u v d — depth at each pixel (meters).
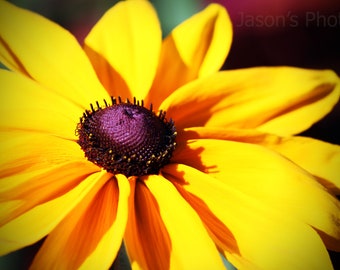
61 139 0.14
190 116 0.15
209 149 0.14
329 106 0.15
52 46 0.15
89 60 0.15
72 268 0.12
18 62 0.15
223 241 0.13
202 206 0.13
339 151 0.15
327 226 0.13
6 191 0.13
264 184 0.13
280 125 0.15
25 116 0.14
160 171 0.14
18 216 0.12
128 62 0.15
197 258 0.12
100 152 0.14
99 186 0.13
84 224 0.13
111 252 0.11
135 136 0.14
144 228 0.13
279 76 0.15
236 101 0.15
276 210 0.13
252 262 0.13
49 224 0.12
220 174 0.14
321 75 0.15
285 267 0.13
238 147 0.14
